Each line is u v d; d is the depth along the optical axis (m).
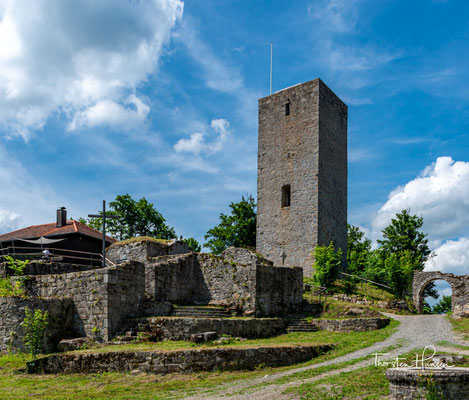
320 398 10.71
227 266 23.05
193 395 11.67
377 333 19.16
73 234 32.50
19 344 17.12
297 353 15.38
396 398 9.46
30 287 19.88
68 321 18.14
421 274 28.58
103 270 17.88
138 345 16.14
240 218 45.09
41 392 12.37
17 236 33.97
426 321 21.81
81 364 14.38
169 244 28.28
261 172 37.81
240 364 14.29
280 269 23.50
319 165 34.75
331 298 26.91
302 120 36.25
